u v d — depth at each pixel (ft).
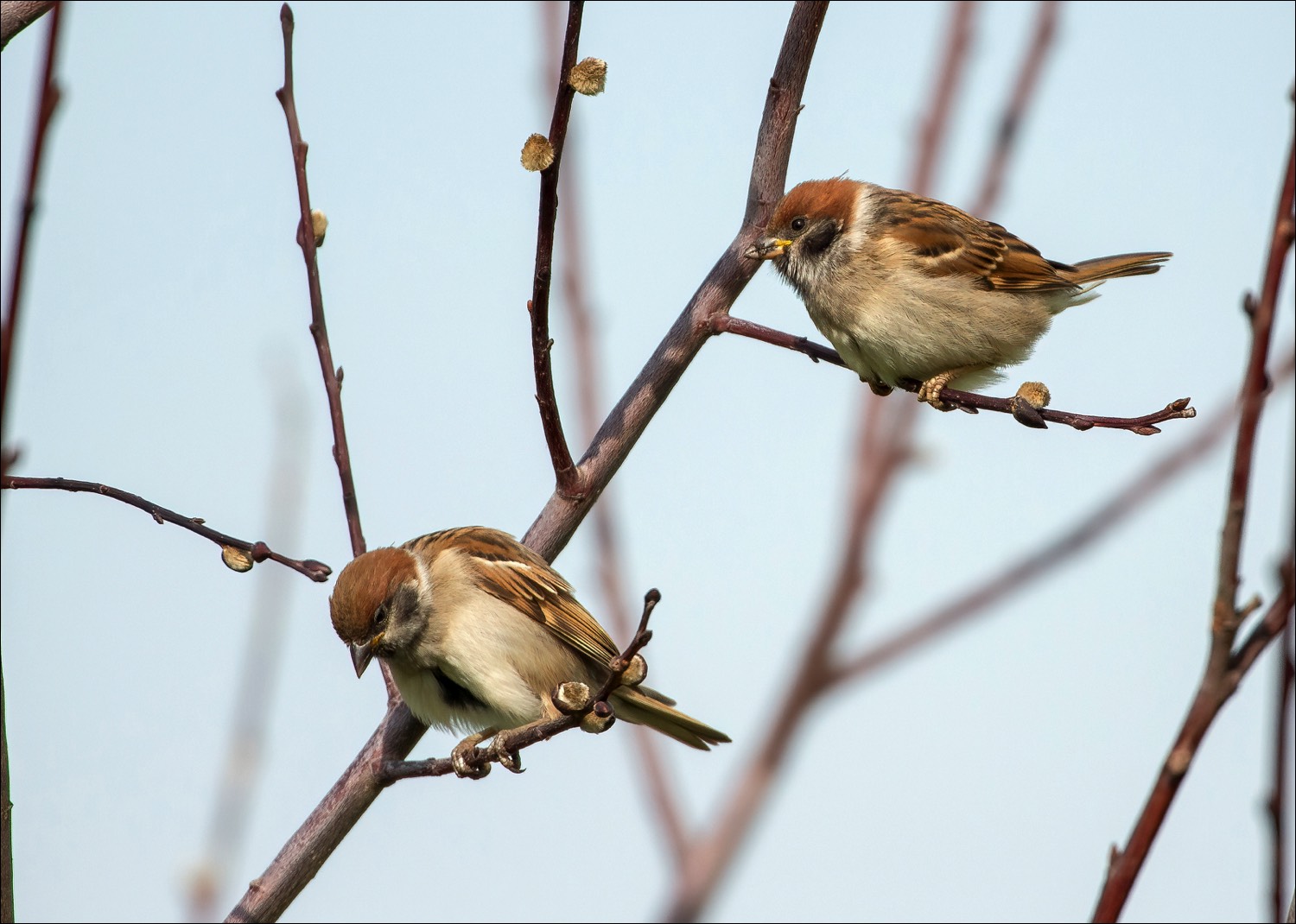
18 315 21.17
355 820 30.71
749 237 35.37
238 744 26.03
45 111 21.21
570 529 34.58
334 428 32.78
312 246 31.83
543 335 29.78
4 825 22.50
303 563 24.56
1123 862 17.58
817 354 33.19
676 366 34.53
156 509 25.08
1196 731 17.49
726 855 31.58
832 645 31.27
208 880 25.08
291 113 31.71
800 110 35.76
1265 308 17.15
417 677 33.73
